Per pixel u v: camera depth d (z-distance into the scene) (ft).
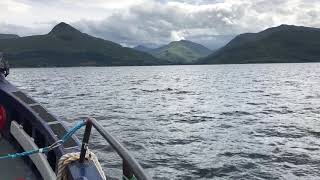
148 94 193.88
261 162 57.36
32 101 26.32
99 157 55.06
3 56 31.78
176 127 88.69
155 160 57.11
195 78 400.47
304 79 349.20
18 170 22.93
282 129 87.51
